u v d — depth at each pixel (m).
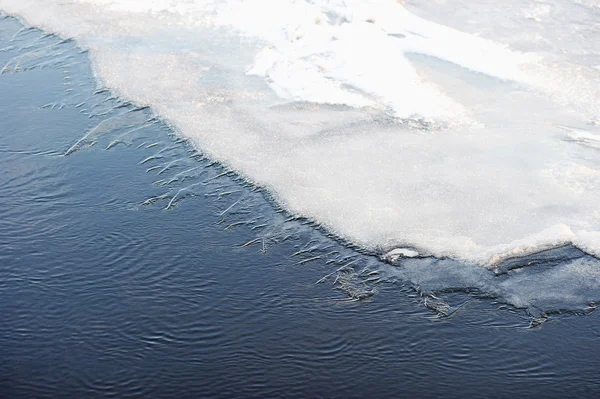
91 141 10.62
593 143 10.30
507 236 8.70
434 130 10.66
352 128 10.75
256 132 10.72
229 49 13.09
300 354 7.29
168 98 11.65
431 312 7.75
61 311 7.77
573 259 8.41
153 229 8.89
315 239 8.73
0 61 13.02
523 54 12.50
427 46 12.77
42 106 11.56
